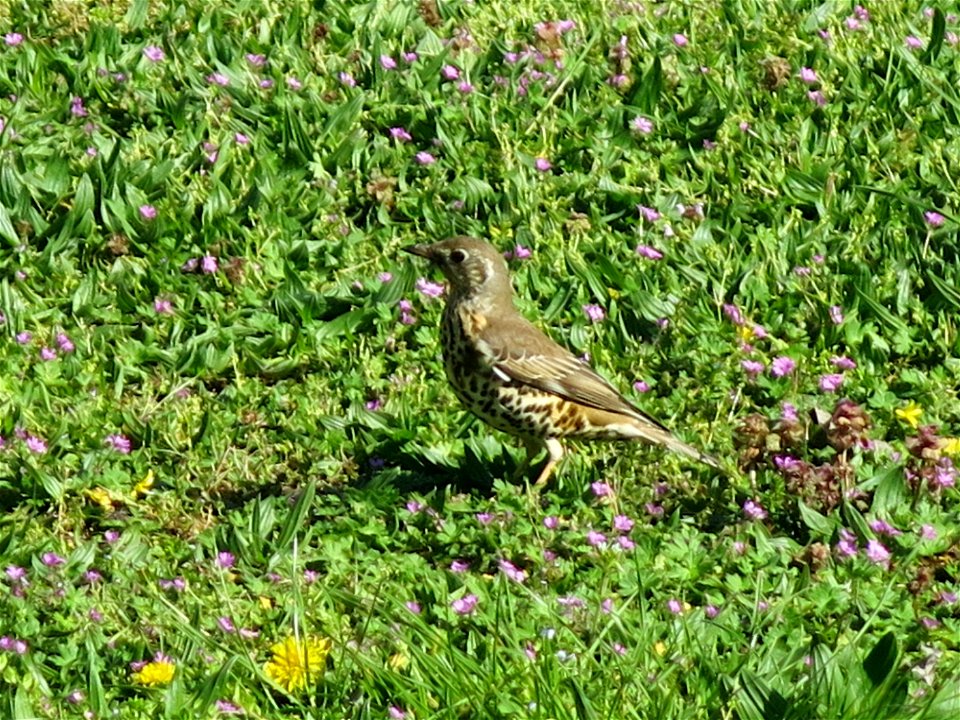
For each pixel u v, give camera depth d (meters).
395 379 9.20
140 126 11.17
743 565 7.58
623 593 7.39
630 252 10.22
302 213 10.49
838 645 7.07
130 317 9.68
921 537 7.77
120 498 8.14
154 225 10.16
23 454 8.33
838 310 9.63
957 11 13.41
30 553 7.59
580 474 8.34
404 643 6.80
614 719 6.39
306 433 8.77
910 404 8.92
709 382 9.21
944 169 11.16
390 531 7.92
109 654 6.89
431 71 11.80
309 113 11.30
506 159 10.92
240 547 7.70
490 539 7.74
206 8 12.43
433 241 10.36
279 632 7.07
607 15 12.71
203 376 9.25
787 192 10.88
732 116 11.55
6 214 10.08
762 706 6.53
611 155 11.11
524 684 6.61
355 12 12.56
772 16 12.92
